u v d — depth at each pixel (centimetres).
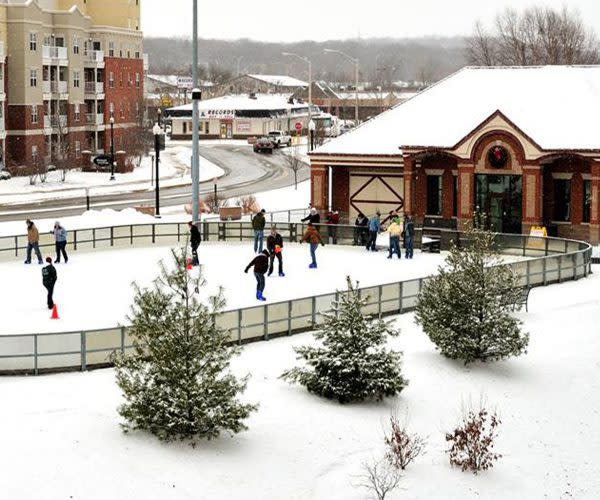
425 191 6338
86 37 12150
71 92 11688
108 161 11100
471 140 6053
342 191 6638
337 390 2934
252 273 4781
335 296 3625
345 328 2967
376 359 2967
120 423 2598
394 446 2628
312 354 2975
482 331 3369
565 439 3050
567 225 6034
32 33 10725
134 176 10831
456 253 3484
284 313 3550
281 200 8594
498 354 3397
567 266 4706
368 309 3784
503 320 3388
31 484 2248
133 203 8494
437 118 6531
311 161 6562
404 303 3972
